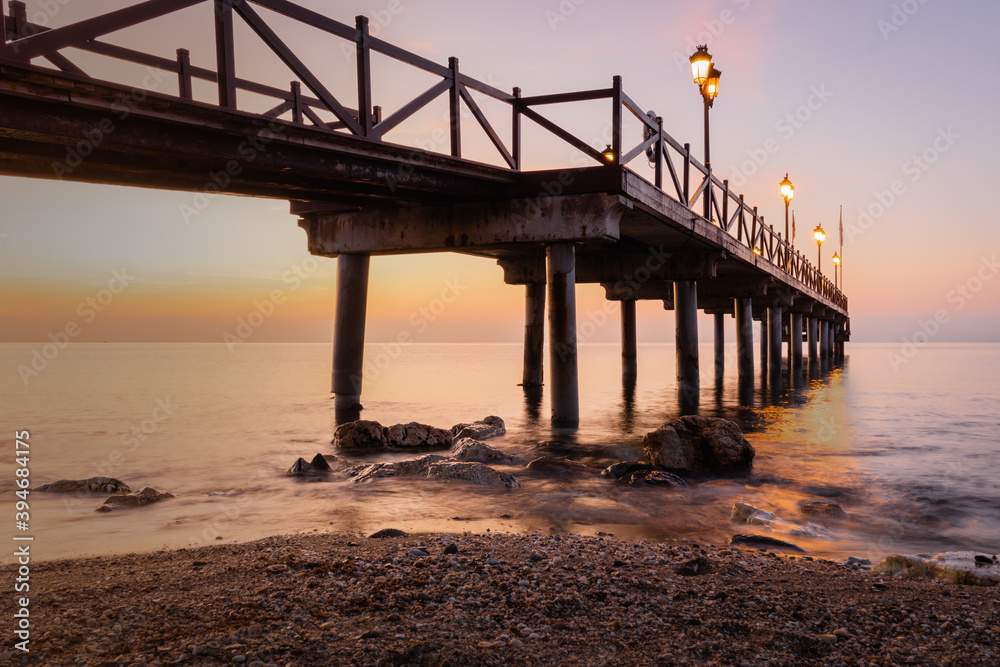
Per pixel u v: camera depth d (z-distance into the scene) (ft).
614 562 17.92
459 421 56.49
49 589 15.33
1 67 22.56
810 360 160.97
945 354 356.59
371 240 52.21
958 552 19.16
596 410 66.23
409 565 17.33
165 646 11.98
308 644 12.12
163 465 36.70
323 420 56.70
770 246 96.84
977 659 12.04
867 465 36.81
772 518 24.70
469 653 11.82
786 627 13.44
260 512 25.31
